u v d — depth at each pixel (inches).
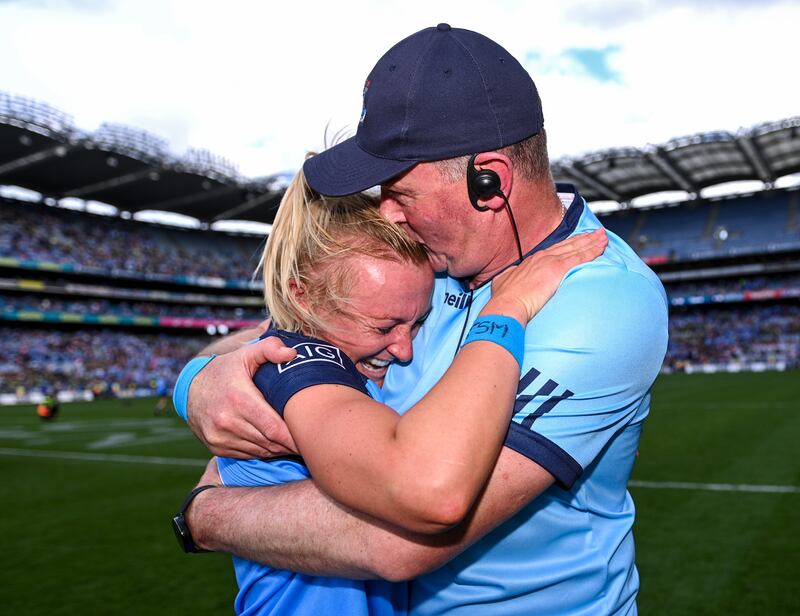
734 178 2223.2
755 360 1921.8
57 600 225.1
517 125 57.3
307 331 63.7
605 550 61.6
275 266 64.6
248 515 58.3
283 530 55.1
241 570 66.0
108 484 446.9
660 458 458.9
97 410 1205.7
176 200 2165.4
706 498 334.0
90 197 2118.6
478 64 56.0
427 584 62.3
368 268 59.5
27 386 1600.6
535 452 51.7
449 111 55.2
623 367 54.6
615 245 63.7
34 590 235.6
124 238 2237.9
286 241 63.3
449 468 44.8
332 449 48.8
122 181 1926.7
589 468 60.0
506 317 53.6
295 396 52.9
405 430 47.0
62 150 1656.0
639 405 59.6
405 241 61.1
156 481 453.7
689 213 2436.0
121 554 276.7
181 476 471.5
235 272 2422.5
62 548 288.8
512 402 50.3
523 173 59.2
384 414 49.9
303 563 55.0
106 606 218.5
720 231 2181.3
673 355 2103.8
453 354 64.2
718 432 585.3
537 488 52.8
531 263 58.4
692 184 2283.5
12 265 1796.3
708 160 2033.7
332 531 52.4
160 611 212.8
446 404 47.6
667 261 2293.3
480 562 58.7
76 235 2092.8
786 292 2118.6
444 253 61.4
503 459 51.5
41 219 2043.6
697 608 199.3
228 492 63.7
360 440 47.8
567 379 52.6
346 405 50.8
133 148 1733.5
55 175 1881.2
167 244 2359.7
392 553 49.8
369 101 58.3
